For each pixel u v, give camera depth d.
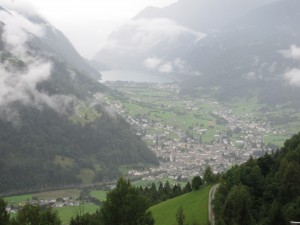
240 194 86.94
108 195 87.75
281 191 101.56
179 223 105.69
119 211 86.12
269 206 98.19
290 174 102.00
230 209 90.50
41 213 91.44
